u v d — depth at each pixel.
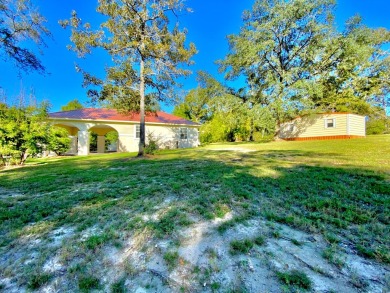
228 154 9.24
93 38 8.91
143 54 9.93
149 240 2.03
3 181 5.21
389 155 6.32
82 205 3.08
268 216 2.43
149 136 17.56
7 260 1.80
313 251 1.75
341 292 1.29
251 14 15.82
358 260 1.60
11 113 8.83
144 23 9.54
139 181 4.53
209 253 1.78
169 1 9.24
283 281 1.41
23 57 8.80
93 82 10.10
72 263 1.72
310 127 17.89
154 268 1.63
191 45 10.42
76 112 16.58
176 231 2.18
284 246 1.83
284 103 14.35
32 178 5.46
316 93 13.88
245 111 16.67
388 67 16.34
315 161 6.04
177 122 18.83
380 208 2.51
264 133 26.67
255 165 5.80
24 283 1.52
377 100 18.77
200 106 32.19
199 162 7.10
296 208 2.66
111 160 9.38
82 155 14.52
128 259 1.75
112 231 2.20
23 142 9.04
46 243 2.06
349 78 16.47
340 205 2.60
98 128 19.50
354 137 15.29
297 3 13.56
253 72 17.14
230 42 16.66
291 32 15.28
